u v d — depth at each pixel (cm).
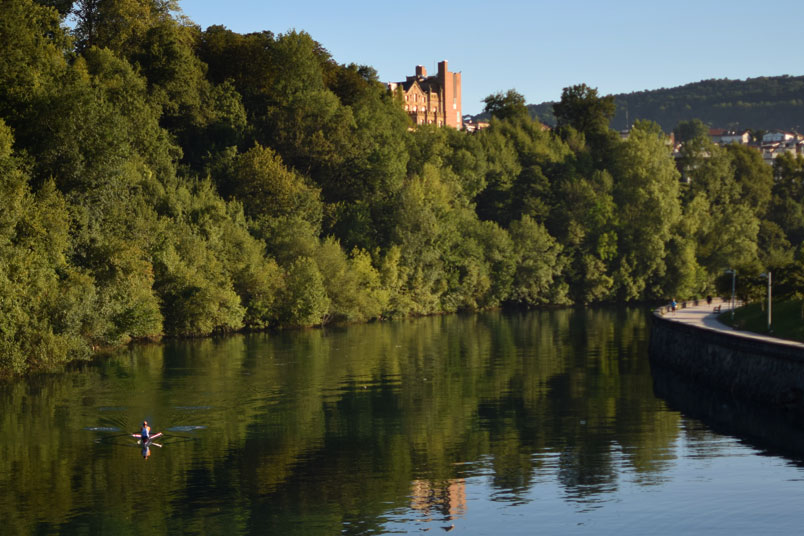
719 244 18762
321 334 11519
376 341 10688
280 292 12050
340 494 4309
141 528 3812
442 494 4316
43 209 8194
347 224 14288
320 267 12712
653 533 3772
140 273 9575
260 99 15400
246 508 4084
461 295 15612
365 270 13562
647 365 8756
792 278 9256
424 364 8681
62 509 4053
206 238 11300
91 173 9062
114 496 4253
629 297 17800
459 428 5775
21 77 9094
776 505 4125
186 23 15112
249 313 11706
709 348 7550
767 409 6350
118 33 13688
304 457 4994
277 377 7719
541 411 6353
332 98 15262
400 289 14438
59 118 8844
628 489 4394
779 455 5059
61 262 8350
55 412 6097
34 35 9812
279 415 6128
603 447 5266
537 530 3809
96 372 7856
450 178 16700
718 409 6438
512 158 19025
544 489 4403
